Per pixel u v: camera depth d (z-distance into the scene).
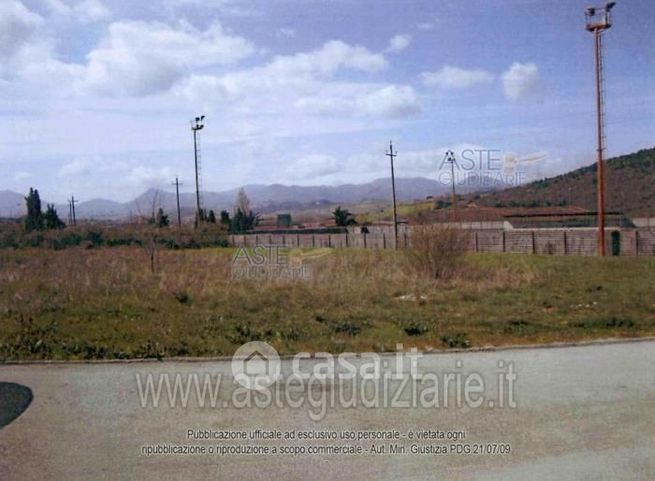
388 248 31.94
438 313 10.27
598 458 4.05
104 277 14.66
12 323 8.91
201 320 9.37
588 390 5.62
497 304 11.42
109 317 9.58
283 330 8.48
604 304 11.27
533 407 5.12
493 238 30.83
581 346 7.60
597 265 19.78
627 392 5.54
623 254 26.56
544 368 6.46
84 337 7.96
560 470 3.86
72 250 24.91
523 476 3.77
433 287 13.95
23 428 4.58
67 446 4.23
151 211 29.92
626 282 14.90
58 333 8.22
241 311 10.35
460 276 15.85
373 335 8.26
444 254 16.09
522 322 9.34
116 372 6.27
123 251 24.61
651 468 3.88
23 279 14.69
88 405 5.15
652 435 4.46
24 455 4.07
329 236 37.09
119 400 5.29
